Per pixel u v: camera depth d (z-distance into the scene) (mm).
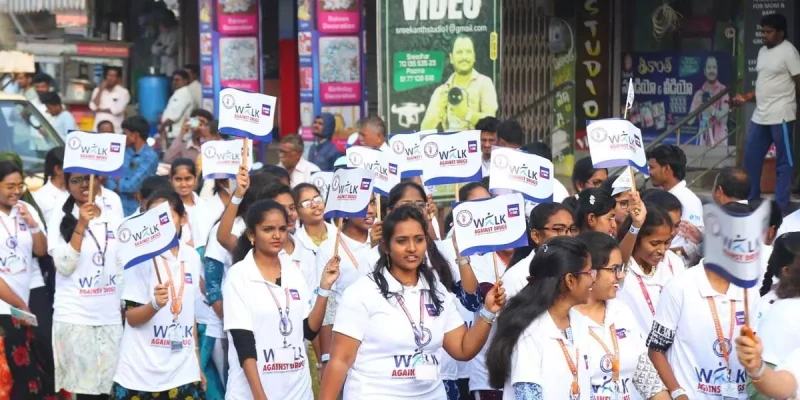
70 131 9961
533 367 6461
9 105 14828
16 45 22625
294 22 21891
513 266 7930
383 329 7035
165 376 8852
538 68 18875
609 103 18453
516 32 19125
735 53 16906
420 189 9016
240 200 9578
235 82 19438
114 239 10234
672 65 17781
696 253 9172
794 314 6387
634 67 18203
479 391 8711
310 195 9727
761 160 14883
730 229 5965
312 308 8547
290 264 8344
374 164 10250
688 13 17547
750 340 5852
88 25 23312
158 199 9000
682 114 17719
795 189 15680
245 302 8031
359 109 18016
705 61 17391
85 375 10148
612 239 6727
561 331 6543
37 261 10820
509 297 7508
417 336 7059
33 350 10070
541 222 7961
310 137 17984
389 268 7137
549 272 6477
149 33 23594
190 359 9023
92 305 10148
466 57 15188
